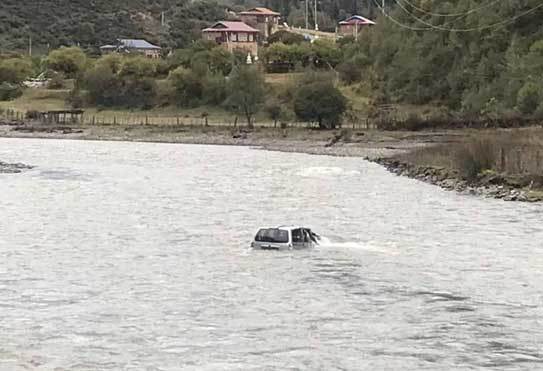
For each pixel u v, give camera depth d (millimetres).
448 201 73125
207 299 35438
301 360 26812
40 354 27500
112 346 28406
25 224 58531
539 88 148625
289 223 58750
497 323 31547
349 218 61750
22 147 153875
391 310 33469
